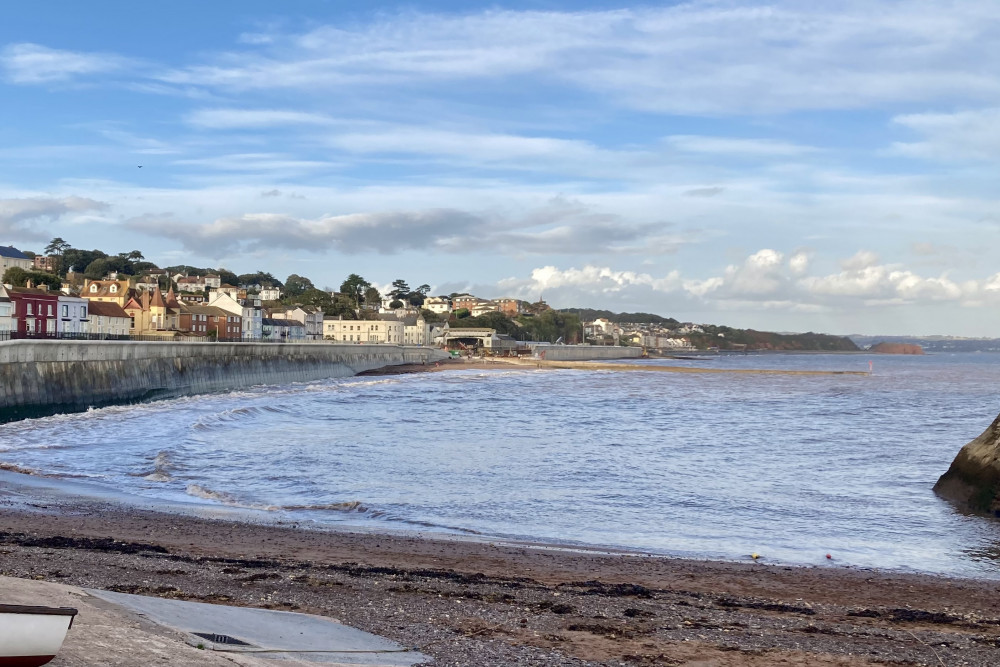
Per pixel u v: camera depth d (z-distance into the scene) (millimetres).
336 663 11734
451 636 14156
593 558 22172
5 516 24375
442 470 37344
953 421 65750
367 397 86375
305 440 47344
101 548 20422
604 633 14945
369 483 33656
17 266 156625
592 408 77250
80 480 32562
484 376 142750
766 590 19344
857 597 18953
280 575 18125
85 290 146250
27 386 59125
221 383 94188
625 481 35250
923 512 29781
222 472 35562
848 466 40500
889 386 124938
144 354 77688
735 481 35750
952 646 15008
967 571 22031
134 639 10148
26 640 7766
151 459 38094
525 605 16672
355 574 18812
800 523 27844
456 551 22375
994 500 29250
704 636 15047
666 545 24328
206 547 21391
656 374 163875
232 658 10344
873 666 13766
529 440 49844
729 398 94125
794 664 13703
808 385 126250
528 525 26656
